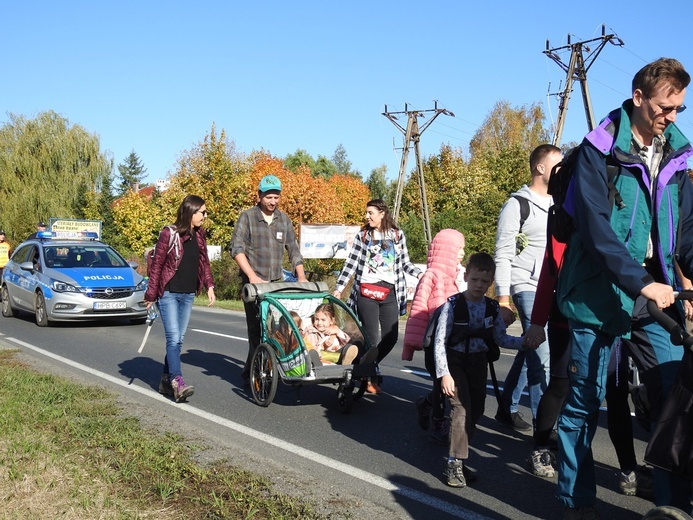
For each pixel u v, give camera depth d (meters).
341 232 26.27
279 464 5.35
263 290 7.61
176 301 7.63
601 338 3.81
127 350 11.31
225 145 35.72
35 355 10.68
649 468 4.81
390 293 7.83
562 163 4.05
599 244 3.54
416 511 4.48
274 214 8.24
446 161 65.94
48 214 46.44
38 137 47.69
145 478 4.70
